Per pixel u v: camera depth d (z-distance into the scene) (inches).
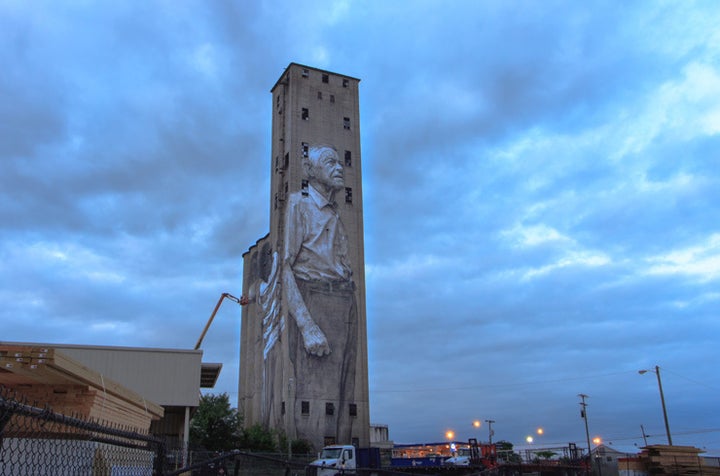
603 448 2343.8
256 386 3986.2
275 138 3939.5
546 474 1352.1
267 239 4350.4
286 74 3882.9
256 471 1873.8
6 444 263.6
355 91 3969.0
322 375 3198.8
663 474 1852.9
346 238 3587.6
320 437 3068.4
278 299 3454.7
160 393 1691.7
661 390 2393.0
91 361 1657.2
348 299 3440.0
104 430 218.4
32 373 435.5
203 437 2501.2
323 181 3639.3
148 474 388.5
